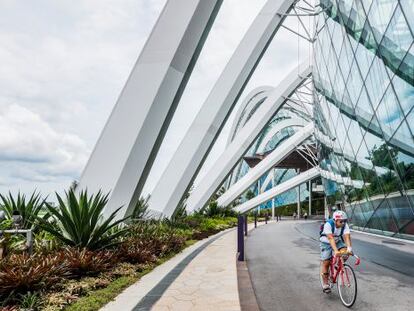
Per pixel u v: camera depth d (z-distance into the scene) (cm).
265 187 8388
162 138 1173
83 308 487
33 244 779
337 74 2442
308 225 3556
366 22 1703
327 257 613
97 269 670
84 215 805
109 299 550
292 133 7219
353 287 534
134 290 613
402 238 1662
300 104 4262
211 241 1603
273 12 2408
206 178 3088
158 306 509
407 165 1462
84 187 1062
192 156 2050
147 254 885
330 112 2867
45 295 515
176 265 897
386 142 1670
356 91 2050
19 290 516
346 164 2581
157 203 1977
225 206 4000
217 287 635
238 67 2266
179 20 1118
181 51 1107
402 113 1432
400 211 1633
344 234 579
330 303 565
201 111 2183
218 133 2202
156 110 1082
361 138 2097
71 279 630
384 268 888
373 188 1992
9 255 620
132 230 1116
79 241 816
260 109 3500
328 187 3712
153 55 1107
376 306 545
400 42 1351
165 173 2059
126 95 1098
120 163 1057
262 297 605
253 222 4566
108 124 1092
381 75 1611
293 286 691
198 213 2758
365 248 1313
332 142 2997
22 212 990
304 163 7200
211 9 1145
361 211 2342
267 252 1238
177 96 1180
